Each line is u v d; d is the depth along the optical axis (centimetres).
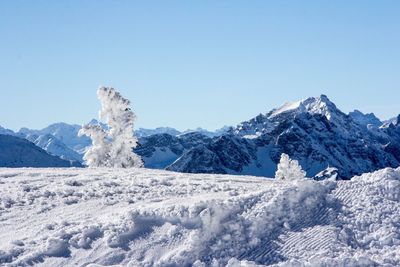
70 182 2719
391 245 1792
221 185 2494
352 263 1648
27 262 1772
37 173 3169
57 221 2055
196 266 1689
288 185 2317
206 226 1834
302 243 1788
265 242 1817
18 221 2133
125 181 2712
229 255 1752
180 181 2681
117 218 1953
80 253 1802
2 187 2683
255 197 2036
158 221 1906
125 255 1772
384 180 2122
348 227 1875
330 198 2041
